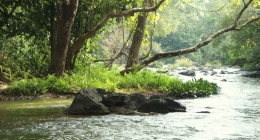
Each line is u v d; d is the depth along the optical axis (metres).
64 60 15.58
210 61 65.00
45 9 16.92
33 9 16.72
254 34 31.83
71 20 15.45
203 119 9.05
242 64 45.88
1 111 10.07
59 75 15.41
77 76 15.70
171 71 38.84
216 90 16.66
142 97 10.52
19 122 8.39
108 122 8.50
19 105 11.30
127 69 18.56
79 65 18.28
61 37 15.40
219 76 31.45
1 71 14.75
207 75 33.69
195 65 59.09
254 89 18.38
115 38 29.98
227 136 7.18
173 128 7.88
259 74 30.09
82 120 8.73
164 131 7.56
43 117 9.10
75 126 7.98
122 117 9.23
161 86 15.67
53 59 15.55
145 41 20.91
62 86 14.05
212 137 7.07
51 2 16.75
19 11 18.05
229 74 34.81
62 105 11.36
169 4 48.50
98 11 17.83
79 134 7.18
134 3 17.73
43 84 13.95
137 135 7.16
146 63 18.53
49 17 17.09
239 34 32.41
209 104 12.23
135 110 10.12
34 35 16.77
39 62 17.39
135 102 10.41
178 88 14.75
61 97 13.40
